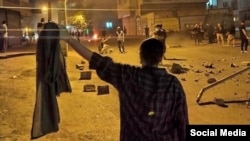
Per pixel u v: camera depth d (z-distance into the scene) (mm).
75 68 15680
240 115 7809
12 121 7363
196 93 10117
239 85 11219
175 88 2355
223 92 10203
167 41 36938
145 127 2320
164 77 2365
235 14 46875
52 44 2451
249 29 33656
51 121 2514
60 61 2557
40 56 2455
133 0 53594
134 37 46438
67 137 6348
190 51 24172
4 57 18422
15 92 10258
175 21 45406
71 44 2484
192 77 12938
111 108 8484
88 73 12773
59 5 19188
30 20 45531
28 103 9016
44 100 2488
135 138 2340
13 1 29547
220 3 55750
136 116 2332
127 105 2357
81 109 8375
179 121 2400
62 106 8656
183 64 16609
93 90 10531
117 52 25344
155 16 45500
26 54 20562
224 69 14812
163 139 2336
